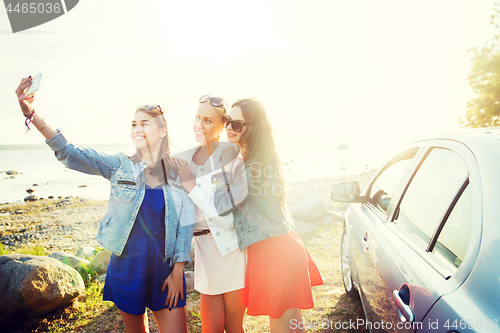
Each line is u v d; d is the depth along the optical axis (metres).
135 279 1.67
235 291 1.90
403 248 1.69
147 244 1.70
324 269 4.17
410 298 1.38
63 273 3.12
